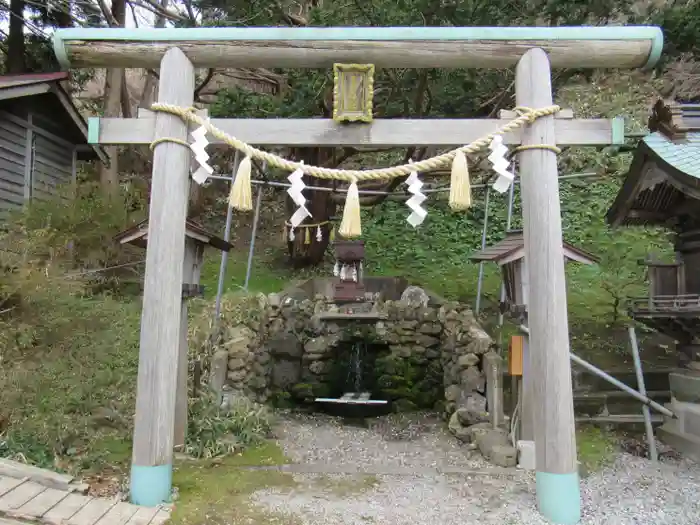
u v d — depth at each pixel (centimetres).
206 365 532
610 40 359
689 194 416
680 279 494
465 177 346
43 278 511
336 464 434
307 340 673
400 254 1020
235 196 349
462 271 945
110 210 704
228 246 479
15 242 552
